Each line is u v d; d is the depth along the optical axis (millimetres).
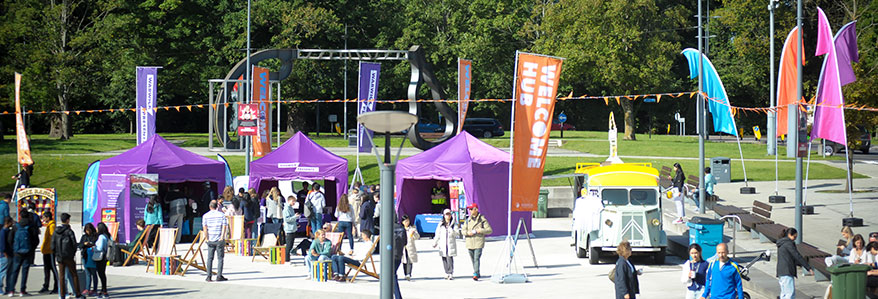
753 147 50250
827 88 21969
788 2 63312
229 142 43000
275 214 24219
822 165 42250
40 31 49500
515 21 60719
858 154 51688
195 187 30500
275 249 21359
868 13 49719
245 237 23938
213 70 59188
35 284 18062
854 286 13469
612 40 52062
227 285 17781
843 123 21672
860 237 15375
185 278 18859
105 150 43312
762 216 25375
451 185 27094
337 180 27875
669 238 24250
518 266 21031
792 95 27344
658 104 88125
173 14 58938
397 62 66438
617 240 20797
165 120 82938
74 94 53875
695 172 39062
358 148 37062
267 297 16188
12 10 49406
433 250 24219
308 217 23938
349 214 22984
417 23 64500
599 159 42094
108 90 58156
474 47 62094
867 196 32219
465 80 36656
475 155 26672
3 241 16172
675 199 26969
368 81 37406
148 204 23359
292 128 63188
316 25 57312
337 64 62812
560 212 34312
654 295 16328
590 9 52344
